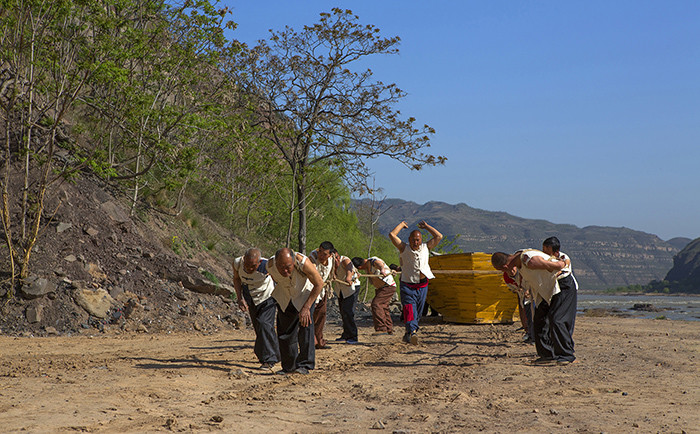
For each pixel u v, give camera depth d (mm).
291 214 26594
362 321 16766
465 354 9461
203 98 20062
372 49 25359
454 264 15266
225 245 22375
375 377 7234
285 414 5098
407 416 5031
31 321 11875
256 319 7820
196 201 24578
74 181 15227
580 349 9852
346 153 25969
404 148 25453
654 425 4641
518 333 12789
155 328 12828
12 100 13406
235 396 5910
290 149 27297
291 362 7473
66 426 4473
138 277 14406
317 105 26172
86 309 12578
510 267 8477
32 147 15570
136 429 4441
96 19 14391
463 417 4984
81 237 14633
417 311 10930
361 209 33281
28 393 5820
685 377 7074
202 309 14367
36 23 13906
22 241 12906
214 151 24484
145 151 17984
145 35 16609
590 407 5383
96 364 7879
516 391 6203
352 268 11172
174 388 6234
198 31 17953
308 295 7473
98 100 17062
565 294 8227
